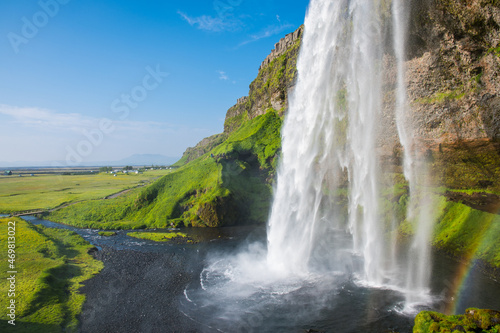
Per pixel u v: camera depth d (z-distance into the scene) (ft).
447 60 135.64
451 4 120.98
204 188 252.83
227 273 125.29
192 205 244.01
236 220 231.50
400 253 140.87
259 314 90.68
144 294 105.70
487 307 90.48
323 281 113.70
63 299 99.25
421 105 151.53
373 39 159.53
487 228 131.95
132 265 136.46
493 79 122.11
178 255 151.94
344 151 201.67
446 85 141.18
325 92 209.15
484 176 146.20
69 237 179.63
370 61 166.81
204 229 215.31
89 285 112.98
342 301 97.14
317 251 150.20
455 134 141.08
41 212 256.52
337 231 184.55
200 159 372.38
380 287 106.63
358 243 161.07
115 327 84.53
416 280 111.04
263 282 115.03
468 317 68.28
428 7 128.06
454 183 158.40
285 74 345.10
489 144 132.36
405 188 178.29
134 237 192.85
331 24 195.83
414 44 143.84
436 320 71.41
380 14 148.56
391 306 92.53
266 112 375.86
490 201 143.84
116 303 98.89
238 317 89.35
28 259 128.88
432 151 155.43
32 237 162.71
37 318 84.12
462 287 103.65
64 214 251.60
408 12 135.85
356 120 185.26
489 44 120.06
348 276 118.11
